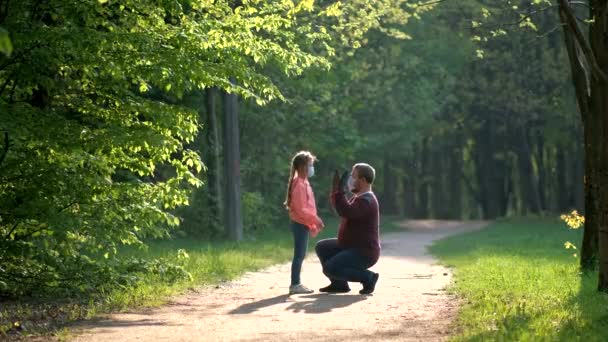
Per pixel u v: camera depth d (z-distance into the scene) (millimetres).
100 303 14828
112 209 16203
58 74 16672
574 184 70250
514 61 63844
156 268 17719
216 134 41500
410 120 63750
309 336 10984
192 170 40906
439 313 13438
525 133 70312
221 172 49312
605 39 15422
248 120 51344
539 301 14438
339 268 16594
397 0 36500
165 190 16734
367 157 68312
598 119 20141
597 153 20297
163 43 16062
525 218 68938
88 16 15844
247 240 41500
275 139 54594
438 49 63375
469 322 11984
